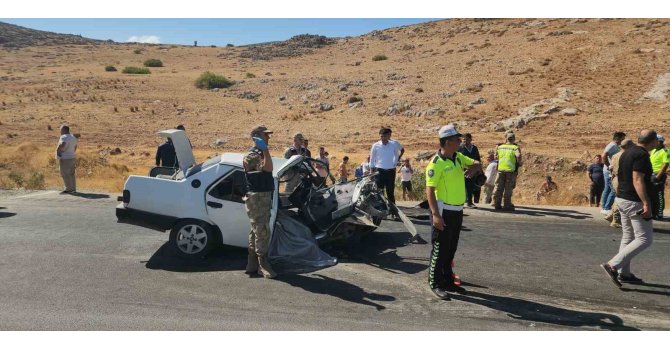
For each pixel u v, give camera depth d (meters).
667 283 6.73
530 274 7.07
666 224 9.96
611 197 10.75
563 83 38.66
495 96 38.31
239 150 32.50
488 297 6.21
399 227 9.60
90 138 36.56
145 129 40.03
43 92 54.69
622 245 6.64
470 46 62.84
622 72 39.22
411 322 5.46
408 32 89.19
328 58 81.56
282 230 7.44
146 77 67.12
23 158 24.86
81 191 13.72
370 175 8.65
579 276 7.00
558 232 9.40
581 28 57.88
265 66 80.25
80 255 7.73
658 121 28.92
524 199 19.41
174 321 5.43
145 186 7.57
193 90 56.94
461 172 6.07
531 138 28.30
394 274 7.01
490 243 8.62
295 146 10.16
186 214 7.43
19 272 6.93
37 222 9.90
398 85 47.09
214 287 6.43
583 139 27.05
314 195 8.47
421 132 32.75
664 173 8.50
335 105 43.56
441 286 6.23
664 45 43.97
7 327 5.22
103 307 5.77
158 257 7.66
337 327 5.32
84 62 97.38
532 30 63.94
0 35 141.25
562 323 5.48
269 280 6.69
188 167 7.96
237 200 7.42
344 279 6.77
